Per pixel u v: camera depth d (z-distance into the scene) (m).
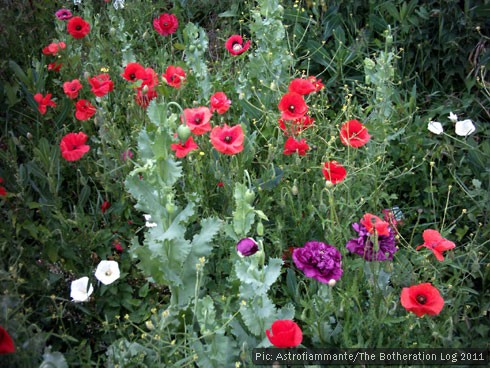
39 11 2.45
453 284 1.53
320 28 2.30
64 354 1.34
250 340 1.33
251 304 1.29
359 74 2.24
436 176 1.87
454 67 2.10
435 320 1.40
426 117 1.97
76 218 1.56
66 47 2.11
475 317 1.47
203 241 1.38
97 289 1.50
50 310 1.45
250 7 2.49
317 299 1.33
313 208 1.52
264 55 2.01
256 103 2.06
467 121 1.80
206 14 2.64
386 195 1.70
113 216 1.67
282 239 1.60
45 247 1.49
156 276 1.39
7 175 1.70
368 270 1.47
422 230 1.77
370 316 1.33
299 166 1.71
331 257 1.30
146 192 1.32
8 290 1.34
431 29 2.12
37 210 1.69
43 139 1.70
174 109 2.00
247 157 1.69
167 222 1.33
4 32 2.24
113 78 2.17
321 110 1.88
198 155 1.67
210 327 1.31
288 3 2.40
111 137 1.76
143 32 2.49
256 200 1.70
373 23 2.20
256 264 1.26
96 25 2.26
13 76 2.09
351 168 1.65
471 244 1.53
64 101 1.96
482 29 2.08
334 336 1.34
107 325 1.37
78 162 1.83
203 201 1.66
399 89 2.16
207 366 1.29
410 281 1.47
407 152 1.88
